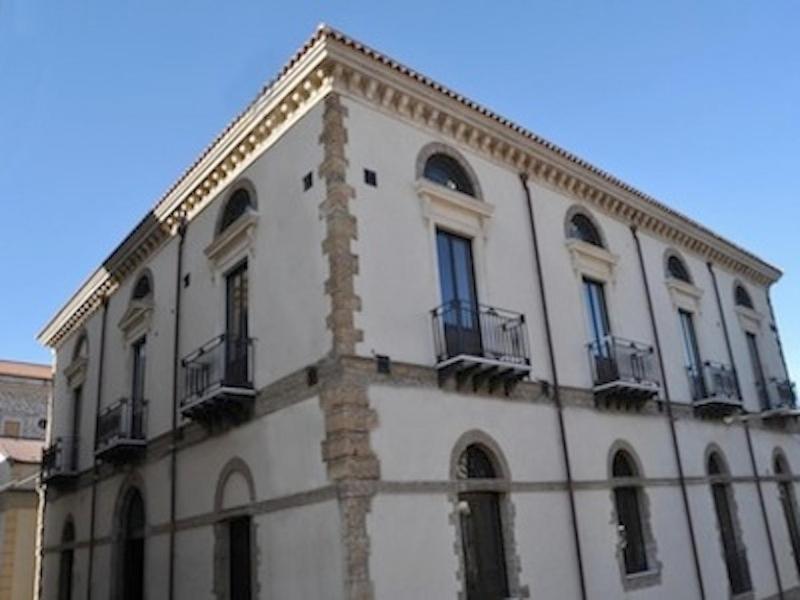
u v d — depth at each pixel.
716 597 17.61
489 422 13.43
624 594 14.92
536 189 16.95
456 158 15.01
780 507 22.45
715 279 23.55
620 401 16.91
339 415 11.16
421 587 11.11
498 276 14.90
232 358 14.45
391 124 13.85
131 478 17.98
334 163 12.51
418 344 12.67
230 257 15.30
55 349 26.41
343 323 11.62
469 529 12.59
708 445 19.92
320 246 12.44
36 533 26.45
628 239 19.72
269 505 12.44
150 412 17.64
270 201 14.21
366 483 10.98
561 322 16.14
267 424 12.95
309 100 13.54
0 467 27.95
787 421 24.92
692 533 17.75
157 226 18.59
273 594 11.91
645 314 19.20
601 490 15.43
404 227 13.27
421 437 12.05
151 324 18.55
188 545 14.81
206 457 14.80
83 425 21.98
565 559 13.86
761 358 24.80
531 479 13.84
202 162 16.45
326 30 12.67
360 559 10.48
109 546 18.41
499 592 12.62
